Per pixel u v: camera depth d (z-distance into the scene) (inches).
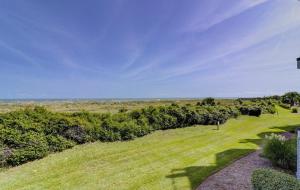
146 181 341.7
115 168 400.8
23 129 451.2
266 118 1298.0
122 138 610.2
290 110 1926.7
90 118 607.8
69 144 502.9
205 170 385.1
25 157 412.8
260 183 221.3
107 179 350.3
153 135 696.4
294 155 382.6
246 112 1358.3
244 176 350.3
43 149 444.1
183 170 388.8
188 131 791.7
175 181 339.3
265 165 409.4
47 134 490.6
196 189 307.6
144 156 478.0
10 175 358.3
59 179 347.9
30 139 437.1
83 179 349.4
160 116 784.9
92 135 564.1
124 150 519.8
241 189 300.5
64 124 522.3
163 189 312.2
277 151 398.9
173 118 813.2
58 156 451.5
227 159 453.7
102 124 608.7
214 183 325.4
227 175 357.1
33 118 493.7
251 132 826.8
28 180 341.1
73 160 434.9
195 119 901.2
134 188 317.7
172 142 616.1
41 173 369.1
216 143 614.9
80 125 547.5
